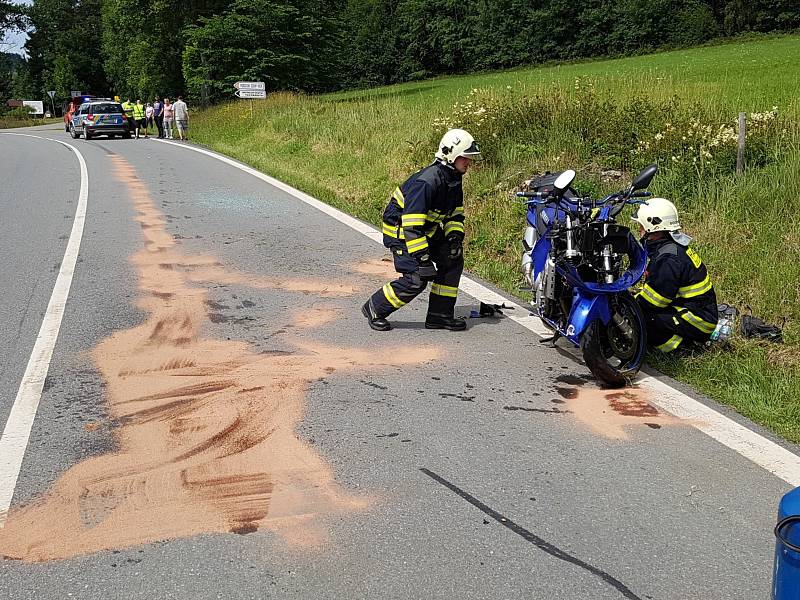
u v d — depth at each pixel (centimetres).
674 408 481
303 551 329
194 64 4181
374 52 8106
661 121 1070
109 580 310
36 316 653
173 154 2031
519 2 6975
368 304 637
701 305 563
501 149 1189
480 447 425
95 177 1542
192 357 559
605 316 518
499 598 299
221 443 426
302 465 402
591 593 303
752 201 838
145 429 442
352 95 4791
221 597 300
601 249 523
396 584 307
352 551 329
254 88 2600
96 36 8881
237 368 538
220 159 1870
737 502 372
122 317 651
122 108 2916
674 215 570
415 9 7719
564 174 529
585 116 1197
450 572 315
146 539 337
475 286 772
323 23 4353
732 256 746
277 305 693
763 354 567
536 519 355
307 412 467
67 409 468
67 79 8644
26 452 414
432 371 539
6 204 1220
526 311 688
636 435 443
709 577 314
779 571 231
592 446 429
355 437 435
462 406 480
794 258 707
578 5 6600
